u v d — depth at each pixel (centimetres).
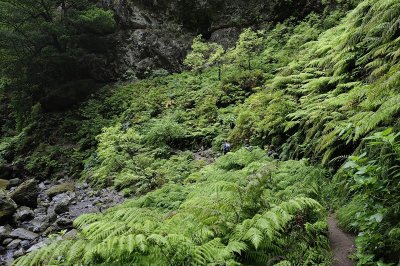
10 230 1002
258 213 469
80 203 1177
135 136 1166
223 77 1630
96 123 1858
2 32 1939
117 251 346
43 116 2170
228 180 713
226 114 1382
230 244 395
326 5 1705
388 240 386
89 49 2277
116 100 1973
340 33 1198
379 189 411
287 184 633
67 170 1688
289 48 1592
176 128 1370
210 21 2133
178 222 445
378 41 857
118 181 1141
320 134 805
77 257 361
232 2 2078
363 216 424
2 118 2567
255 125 1096
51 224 1030
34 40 2059
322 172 666
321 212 518
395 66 639
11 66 2173
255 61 1659
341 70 961
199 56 1786
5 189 1560
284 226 420
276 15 1931
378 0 930
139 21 2284
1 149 2138
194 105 1598
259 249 419
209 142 1309
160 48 2169
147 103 1756
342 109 768
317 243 445
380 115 525
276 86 1202
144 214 442
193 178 931
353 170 475
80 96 2161
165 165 1130
